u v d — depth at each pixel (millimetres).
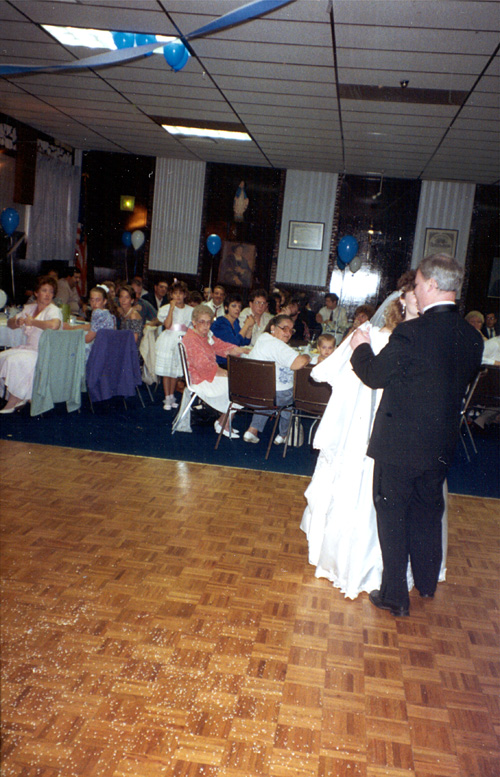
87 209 11578
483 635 2533
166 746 1763
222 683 2070
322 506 2973
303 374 4801
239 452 4957
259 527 3441
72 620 2352
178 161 11273
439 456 2477
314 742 1841
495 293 10859
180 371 6168
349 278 11211
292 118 7652
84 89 7395
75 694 1940
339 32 4930
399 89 6160
